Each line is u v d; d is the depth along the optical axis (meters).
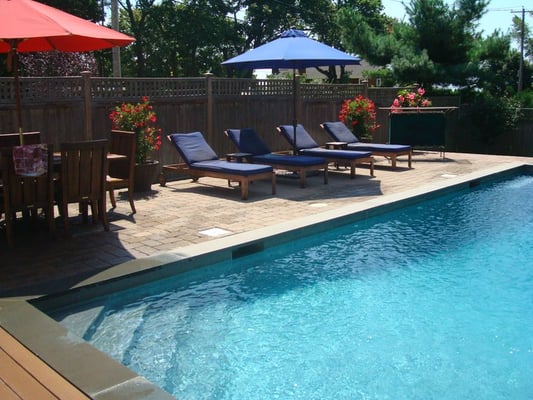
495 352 3.93
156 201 8.02
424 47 20.45
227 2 37.38
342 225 6.98
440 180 9.95
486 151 21.23
